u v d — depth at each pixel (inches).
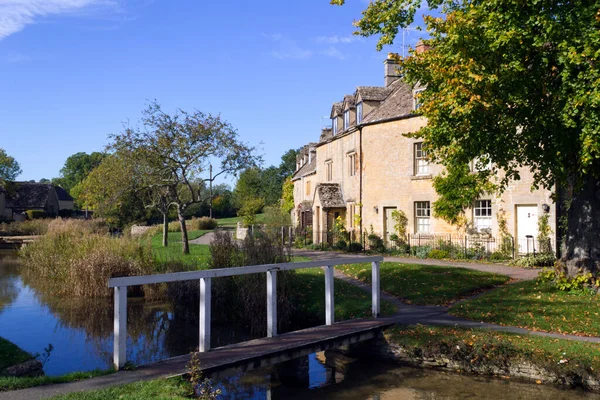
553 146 453.7
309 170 1606.8
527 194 817.5
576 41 387.9
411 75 502.9
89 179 1197.7
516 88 430.6
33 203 2755.9
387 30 521.0
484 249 858.8
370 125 1074.1
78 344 466.6
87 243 803.4
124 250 744.3
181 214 875.4
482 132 457.7
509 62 427.2
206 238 1409.9
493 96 423.5
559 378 327.9
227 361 312.2
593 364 321.7
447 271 660.1
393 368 387.9
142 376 281.7
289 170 3228.3
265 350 338.3
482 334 386.9
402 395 332.8
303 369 404.2
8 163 2539.4
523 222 836.6
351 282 640.4
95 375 281.6
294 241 1230.3
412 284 589.0
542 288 509.4
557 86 439.8
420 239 968.3
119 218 1593.3
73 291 697.6
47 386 261.0
